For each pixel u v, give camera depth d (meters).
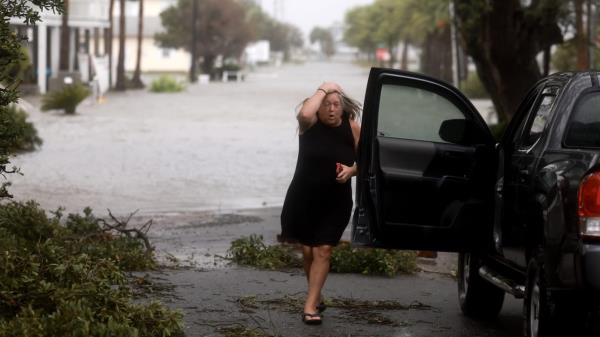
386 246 12.41
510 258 11.89
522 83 36.19
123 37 102.62
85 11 95.19
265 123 60.66
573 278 9.71
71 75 82.69
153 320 11.68
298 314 13.67
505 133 12.67
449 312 14.27
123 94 96.56
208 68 150.38
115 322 10.82
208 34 148.25
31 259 12.07
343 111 12.98
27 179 32.03
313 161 12.85
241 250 18.20
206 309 13.81
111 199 28.25
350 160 12.90
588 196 9.63
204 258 18.77
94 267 12.67
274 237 21.78
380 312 14.09
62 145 44.09
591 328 10.05
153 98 89.25
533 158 11.22
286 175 35.12
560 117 11.05
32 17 11.34
